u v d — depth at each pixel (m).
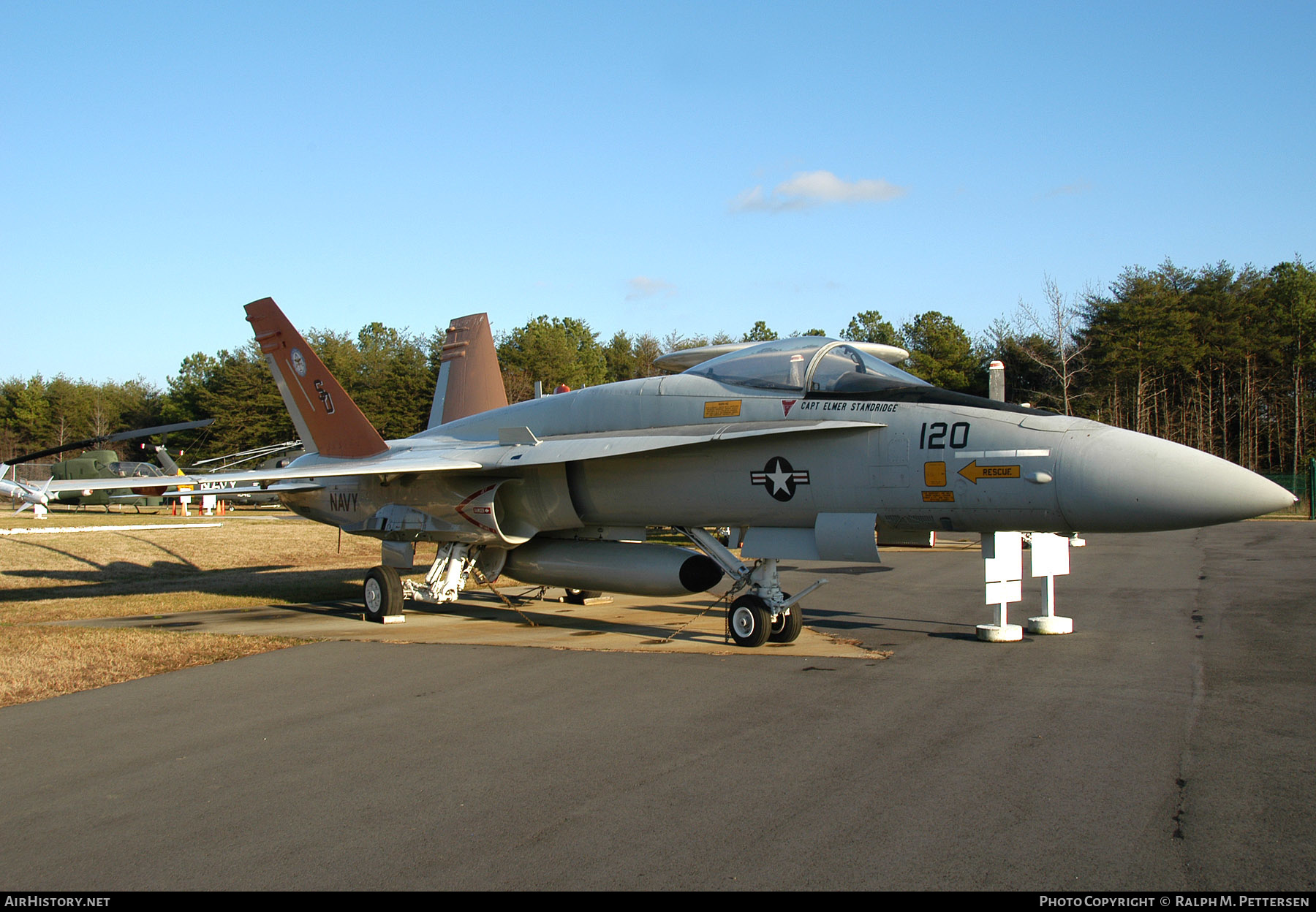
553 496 10.95
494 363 17.05
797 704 6.48
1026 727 5.71
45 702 6.89
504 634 10.26
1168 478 7.12
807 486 8.88
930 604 12.05
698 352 11.33
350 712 6.49
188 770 5.21
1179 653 8.13
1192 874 3.56
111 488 10.34
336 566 20.48
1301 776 4.69
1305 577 14.20
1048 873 3.59
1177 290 50.06
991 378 14.82
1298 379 47.25
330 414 13.69
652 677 7.53
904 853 3.82
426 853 3.94
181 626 11.14
